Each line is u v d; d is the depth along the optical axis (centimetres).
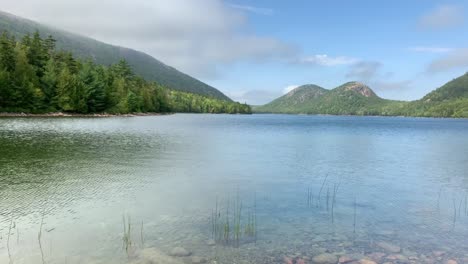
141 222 1384
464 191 2038
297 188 2070
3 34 11894
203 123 10656
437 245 1191
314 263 1035
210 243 1177
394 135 7144
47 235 1227
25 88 10275
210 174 2452
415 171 2711
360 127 10919
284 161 3156
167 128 7288
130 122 9150
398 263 1040
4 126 6159
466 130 9506
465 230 1349
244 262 1031
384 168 2847
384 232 1320
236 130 7781
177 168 2653
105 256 1052
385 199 1834
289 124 12581
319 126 11212
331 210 1611
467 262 1051
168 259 1034
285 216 1509
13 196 1739
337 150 4159
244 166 2836
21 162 2700
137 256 1052
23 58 10869
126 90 15025
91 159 2930
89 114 12444
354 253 1112
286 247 1155
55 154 3139
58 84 11381
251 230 1318
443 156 3681
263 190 2002
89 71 13138
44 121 8062
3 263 997
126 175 2328
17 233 1243
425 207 1683
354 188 2089
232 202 1725
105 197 1762
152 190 1934
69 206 1591
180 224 1371
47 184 2005
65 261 1015
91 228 1305
